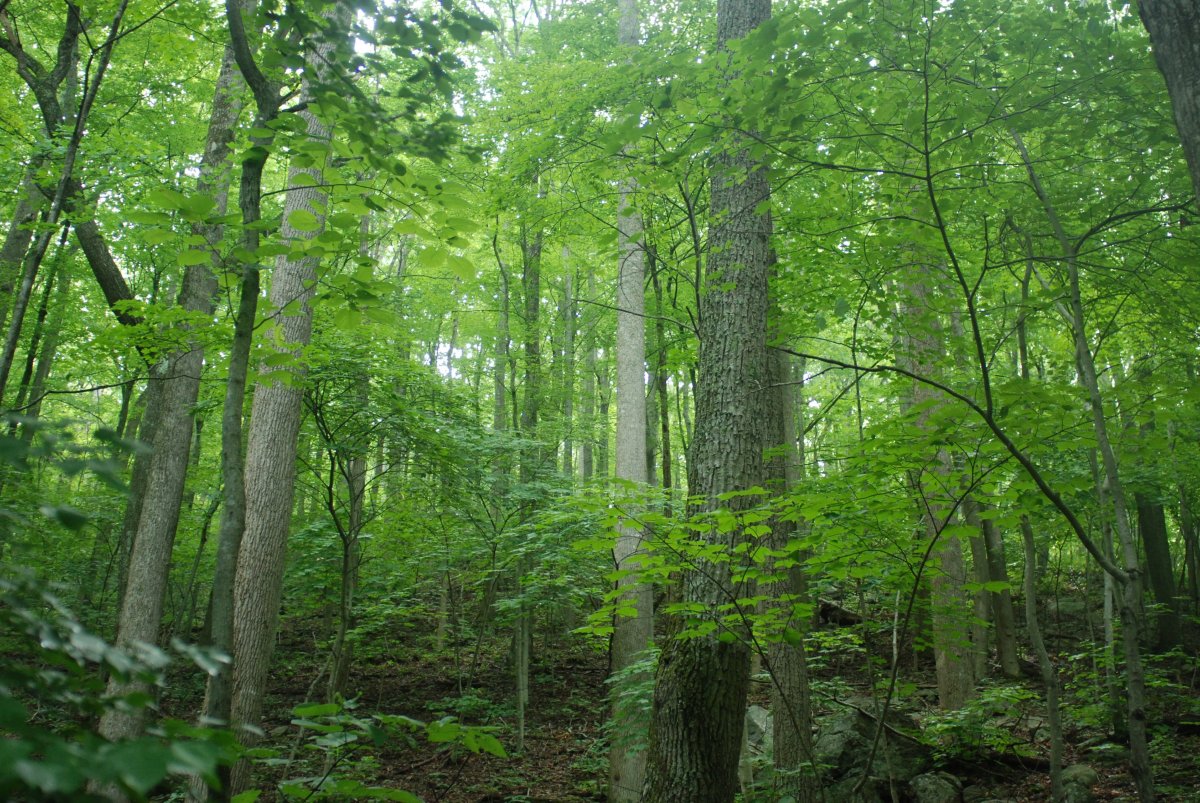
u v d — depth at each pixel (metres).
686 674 4.76
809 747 4.68
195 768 0.88
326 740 2.24
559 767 10.41
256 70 3.31
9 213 12.02
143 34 9.37
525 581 9.95
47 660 1.31
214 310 8.30
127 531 11.85
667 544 4.26
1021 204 4.96
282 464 7.81
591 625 4.79
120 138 8.30
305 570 10.66
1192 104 2.94
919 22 3.93
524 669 11.27
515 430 12.01
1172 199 4.48
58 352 14.67
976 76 4.24
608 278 11.45
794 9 5.02
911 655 12.96
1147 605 11.64
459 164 7.95
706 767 4.60
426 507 11.27
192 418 8.84
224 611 2.79
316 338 9.14
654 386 15.81
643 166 4.95
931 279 5.34
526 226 9.88
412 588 11.65
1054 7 4.20
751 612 4.74
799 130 4.16
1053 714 5.00
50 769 0.81
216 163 8.73
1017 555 14.41
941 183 4.90
